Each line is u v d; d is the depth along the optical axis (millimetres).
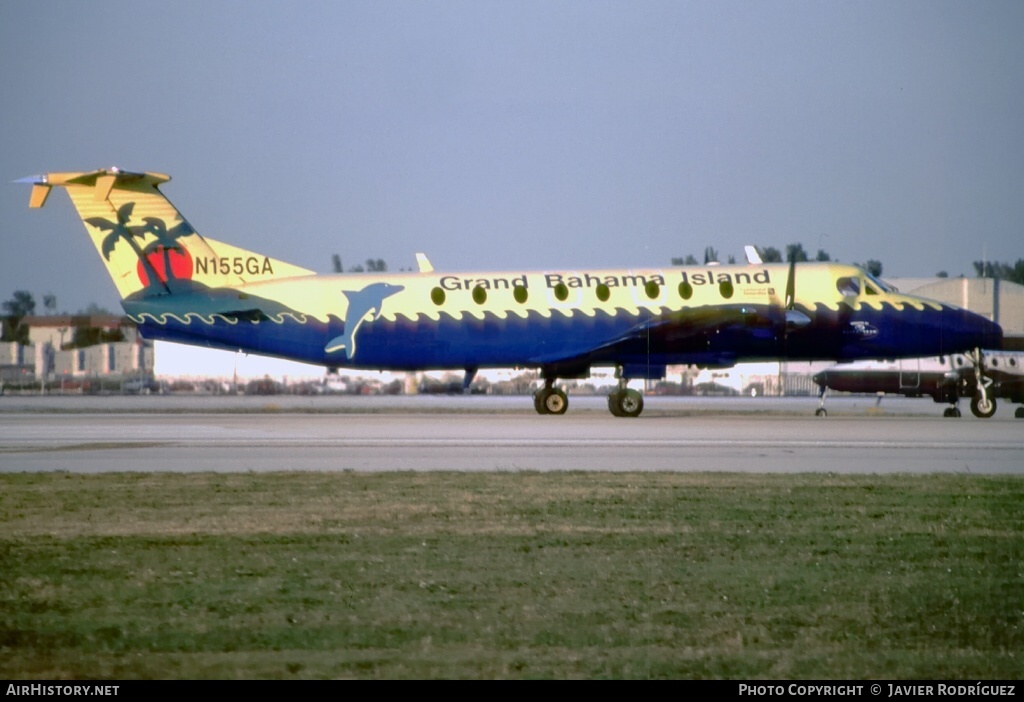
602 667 35562
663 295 144750
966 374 158375
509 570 48125
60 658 36281
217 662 35812
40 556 50906
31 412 171750
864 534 56188
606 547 52875
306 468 85062
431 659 36188
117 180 143500
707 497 68250
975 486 73375
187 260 145250
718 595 44156
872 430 121438
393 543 53781
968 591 44938
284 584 45594
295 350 146125
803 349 143750
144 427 129875
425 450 98625
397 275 147000
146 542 54031
